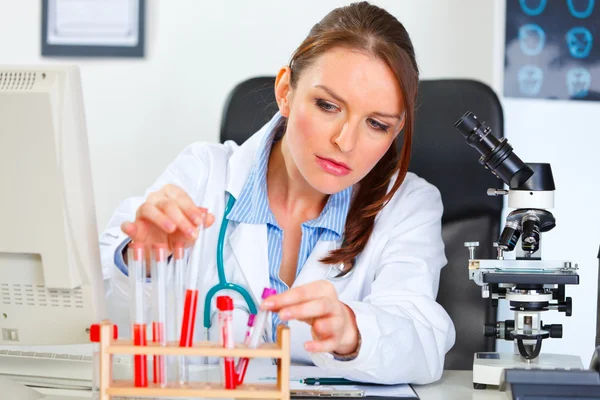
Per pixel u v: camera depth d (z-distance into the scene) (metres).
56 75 1.20
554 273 1.38
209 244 1.68
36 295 1.29
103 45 2.80
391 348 1.28
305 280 1.62
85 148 1.24
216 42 2.77
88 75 2.82
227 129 2.02
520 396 1.09
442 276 1.94
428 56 2.70
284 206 1.69
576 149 2.71
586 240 2.72
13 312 1.31
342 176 1.41
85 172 1.24
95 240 1.27
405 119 1.45
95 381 1.08
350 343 1.24
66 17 2.81
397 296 1.49
